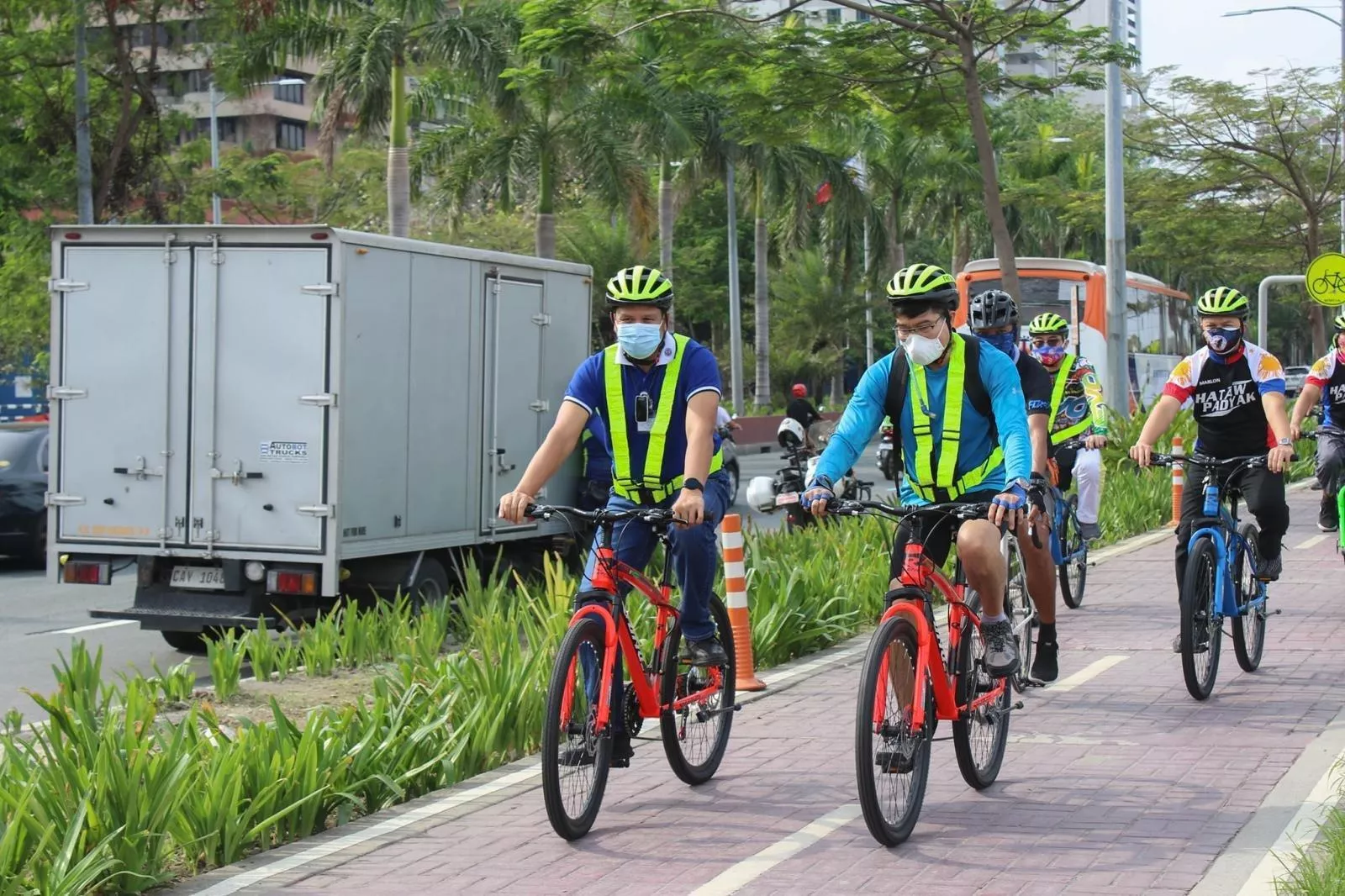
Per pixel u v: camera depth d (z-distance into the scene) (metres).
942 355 6.88
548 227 37.59
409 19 32.81
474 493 14.49
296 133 91.06
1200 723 8.78
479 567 14.82
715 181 57.50
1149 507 20.58
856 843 6.69
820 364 65.62
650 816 7.21
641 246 38.25
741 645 10.22
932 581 6.95
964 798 7.38
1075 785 7.53
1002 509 6.55
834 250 54.94
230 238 12.87
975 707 7.23
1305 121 36.09
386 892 6.25
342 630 11.95
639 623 10.38
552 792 6.54
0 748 7.91
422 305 13.68
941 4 20.80
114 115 30.47
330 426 12.64
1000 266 21.83
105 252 13.21
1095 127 52.16
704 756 7.79
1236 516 9.87
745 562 12.84
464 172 37.31
